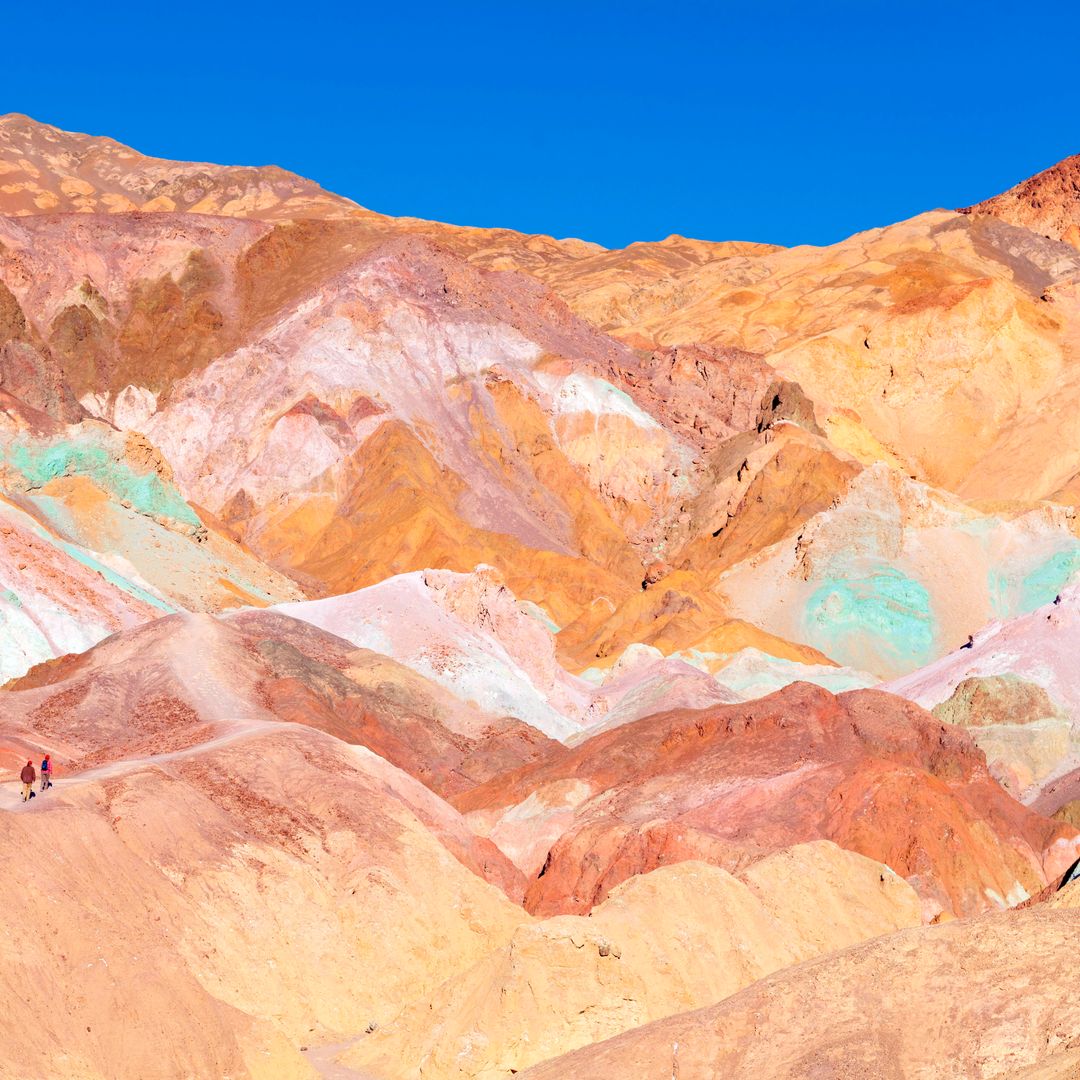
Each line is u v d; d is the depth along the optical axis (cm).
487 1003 5175
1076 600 12962
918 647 16175
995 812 9506
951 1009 4178
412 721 10162
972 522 17512
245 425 18788
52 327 19850
